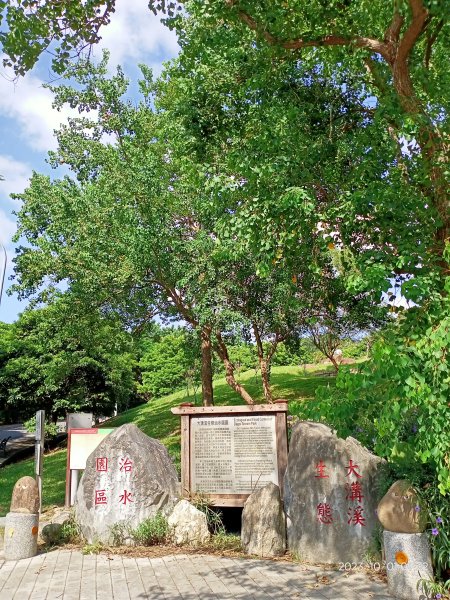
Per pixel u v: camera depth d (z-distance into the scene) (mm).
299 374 28594
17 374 23344
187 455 8766
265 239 6199
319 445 7434
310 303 10836
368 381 4363
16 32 6672
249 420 8586
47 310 19062
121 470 8195
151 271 13172
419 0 4949
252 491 8289
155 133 14352
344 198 5762
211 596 5699
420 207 5434
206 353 15453
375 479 7043
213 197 6918
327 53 6957
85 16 6961
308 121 7082
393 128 6039
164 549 7645
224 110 8031
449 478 4305
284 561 7039
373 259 5285
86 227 13078
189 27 9031
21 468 17453
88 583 6270
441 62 6809
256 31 6246
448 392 4281
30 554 7504
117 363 23656
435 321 4621
